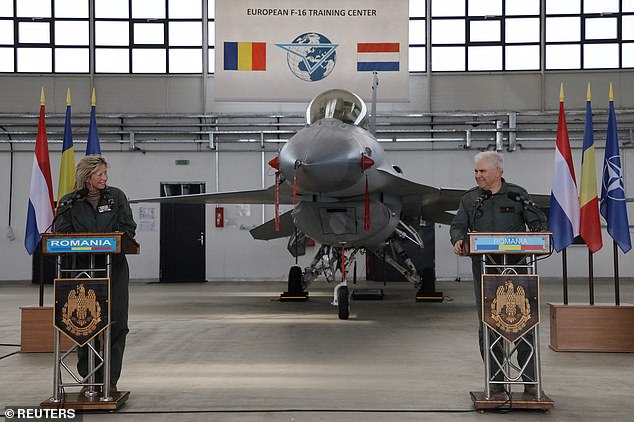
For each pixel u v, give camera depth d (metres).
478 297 5.22
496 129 20.27
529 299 4.79
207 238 21.00
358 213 10.62
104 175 5.05
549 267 20.67
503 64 20.81
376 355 7.34
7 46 20.86
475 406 4.83
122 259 5.15
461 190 11.58
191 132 20.70
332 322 10.43
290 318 11.02
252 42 18.67
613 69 20.58
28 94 20.80
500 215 5.08
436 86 20.84
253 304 13.69
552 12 20.69
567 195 7.79
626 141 20.44
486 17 20.83
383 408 4.91
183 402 5.11
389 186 11.01
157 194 20.92
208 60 20.92
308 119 11.34
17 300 14.79
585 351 7.51
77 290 4.81
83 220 5.00
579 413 4.78
